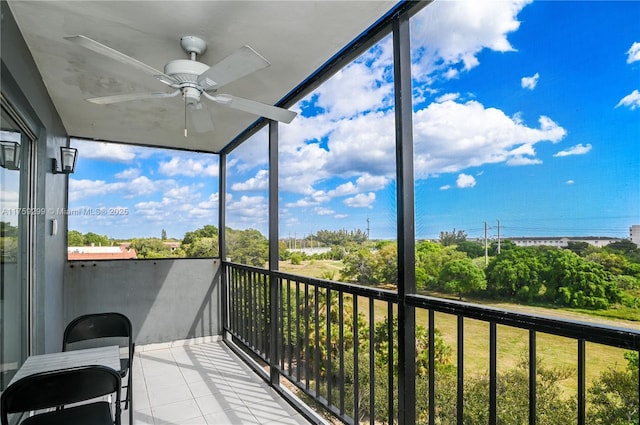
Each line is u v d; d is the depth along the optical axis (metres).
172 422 2.67
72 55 2.37
